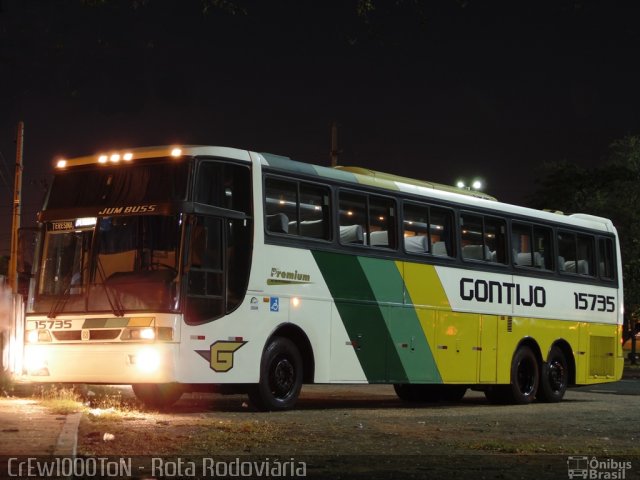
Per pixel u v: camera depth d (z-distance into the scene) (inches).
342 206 698.8
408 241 752.3
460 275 796.6
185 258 588.1
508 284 847.1
